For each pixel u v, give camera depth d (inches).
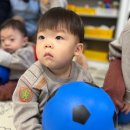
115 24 95.0
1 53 43.1
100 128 22.6
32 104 28.0
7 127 32.3
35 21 69.7
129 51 31.3
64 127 22.5
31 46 49.8
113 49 35.9
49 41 27.3
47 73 30.1
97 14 88.7
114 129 24.2
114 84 32.2
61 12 29.7
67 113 22.5
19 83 29.0
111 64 35.3
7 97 42.9
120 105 31.9
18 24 52.8
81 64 37.2
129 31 31.2
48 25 28.1
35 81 28.7
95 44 100.7
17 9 68.6
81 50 31.3
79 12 90.3
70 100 23.1
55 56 27.2
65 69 30.6
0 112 37.3
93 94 23.9
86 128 22.2
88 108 22.6
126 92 32.8
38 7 69.7
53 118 23.1
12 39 50.4
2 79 44.4
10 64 43.5
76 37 29.6
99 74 76.7
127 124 35.1
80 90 24.2
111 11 86.7
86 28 92.0
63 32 28.0
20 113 27.5
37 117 28.3
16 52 46.1
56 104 23.5
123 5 81.9
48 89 29.8
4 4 66.9
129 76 32.0
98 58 93.9
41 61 28.3
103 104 23.4
